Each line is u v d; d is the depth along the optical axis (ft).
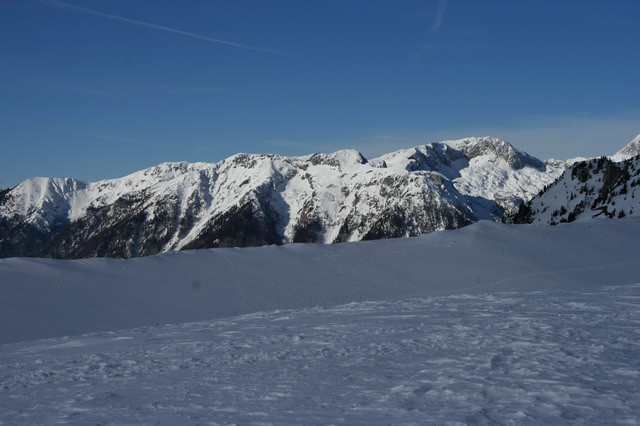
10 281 76.59
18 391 30.86
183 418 23.68
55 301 71.00
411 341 39.17
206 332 49.96
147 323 66.28
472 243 106.32
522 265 95.14
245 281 83.87
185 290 79.36
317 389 27.66
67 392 30.07
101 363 37.96
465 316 50.37
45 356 43.39
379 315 54.03
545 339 37.52
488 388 26.17
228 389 28.68
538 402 23.75
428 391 26.18
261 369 33.19
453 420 21.62
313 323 51.31
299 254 98.89
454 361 32.19
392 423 21.67
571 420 21.34
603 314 48.65
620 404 23.25
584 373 28.43
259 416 23.43
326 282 85.46
